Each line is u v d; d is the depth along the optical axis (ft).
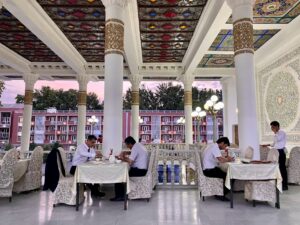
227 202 15.44
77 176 13.80
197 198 16.56
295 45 26.61
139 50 32.99
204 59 36.63
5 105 81.66
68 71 41.11
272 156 15.78
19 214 12.96
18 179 17.33
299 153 21.56
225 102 47.62
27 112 40.14
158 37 29.66
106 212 13.28
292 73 27.25
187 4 22.63
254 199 14.35
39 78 44.57
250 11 18.80
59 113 77.61
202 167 17.02
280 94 29.66
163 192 18.57
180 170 20.40
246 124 17.92
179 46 32.60
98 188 17.33
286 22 25.27
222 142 16.85
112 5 18.43
